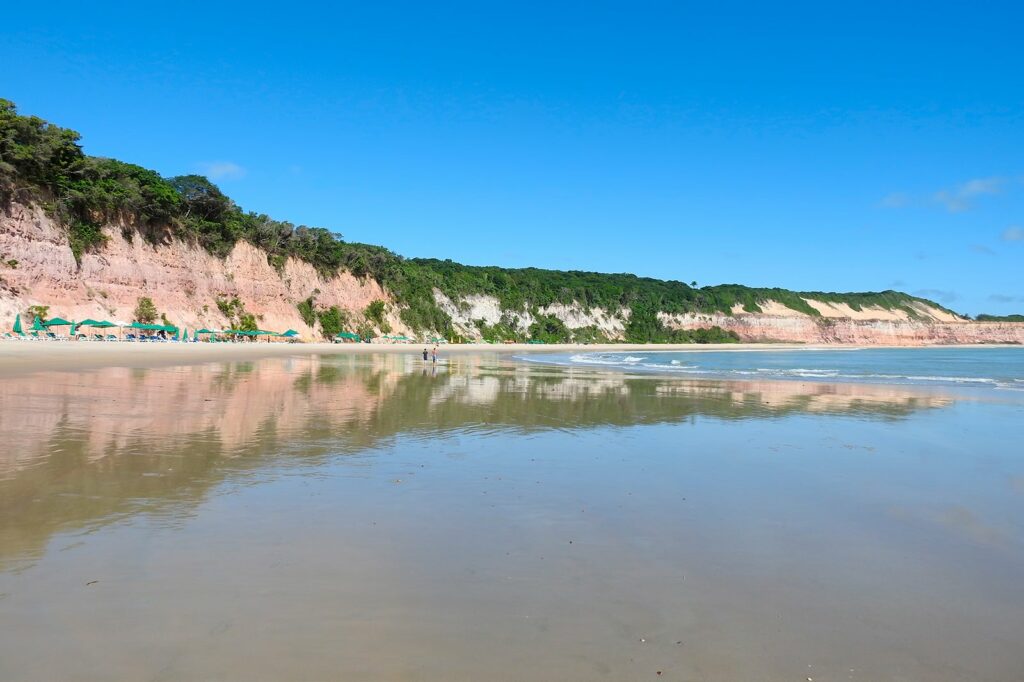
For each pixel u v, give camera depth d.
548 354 82.06
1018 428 15.95
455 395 22.00
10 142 48.22
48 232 50.91
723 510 8.20
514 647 4.49
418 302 108.81
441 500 8.24
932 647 4.71
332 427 13.74
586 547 6.64
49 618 4.60
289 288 80.56
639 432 14.57
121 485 8.30
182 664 4.08
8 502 7.39
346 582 5.48
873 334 189.88
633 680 4.13
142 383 21.52
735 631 4.87
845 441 13.77
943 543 7.06
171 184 68.75
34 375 22.98
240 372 29.27
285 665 4.12
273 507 7.62
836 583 5.87
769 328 176.62
